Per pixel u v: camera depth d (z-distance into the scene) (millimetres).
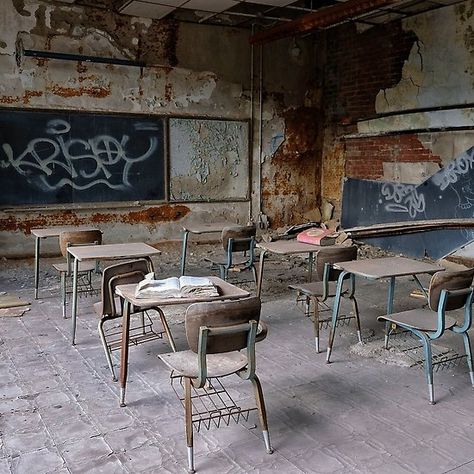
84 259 3854
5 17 6441
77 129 7008
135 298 2803
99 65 7043
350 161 8266
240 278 5984
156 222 7664
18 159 6715
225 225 6000
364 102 8000
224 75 7930
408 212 7297
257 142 8344
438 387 3266
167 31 7426
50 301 5031
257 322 2461
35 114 6738
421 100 7117
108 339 4031
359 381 3344
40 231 5188
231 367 2523
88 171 7141
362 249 7602
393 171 7508
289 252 4609
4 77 6520
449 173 6715
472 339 4078
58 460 2457
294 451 2549
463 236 6516
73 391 3166
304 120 8688
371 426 2791
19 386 3225
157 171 7594
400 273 3477
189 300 2773
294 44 8453
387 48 7539
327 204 8836
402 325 3250
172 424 2789
